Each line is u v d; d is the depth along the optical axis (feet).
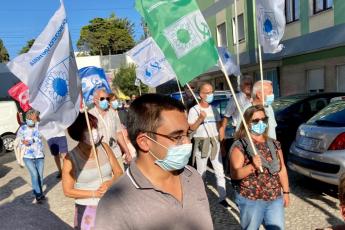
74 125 11.29
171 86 56.80
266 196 11.28
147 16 12.43
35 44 10.36
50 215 21.02
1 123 50.90
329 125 19.49
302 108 27.99
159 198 5.67
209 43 12.60
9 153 50.44
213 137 19.25
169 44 12.49
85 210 11.17
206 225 6.06
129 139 6.01
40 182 23.54
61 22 10.58
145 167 5.91
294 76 58.70
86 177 11.35
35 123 23.30
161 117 5.75
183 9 12.50
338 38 46.65
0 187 29.14
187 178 6.28
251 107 11.75
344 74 48.85
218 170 19.30
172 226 5.70
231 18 73.61
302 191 21.17
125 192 5.63
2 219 20.97
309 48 52.13
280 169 11.59
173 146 5.79
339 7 46.44
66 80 10.64
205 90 19.12
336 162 18.33
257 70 68.23
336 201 19.16
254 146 11.47
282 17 15.25
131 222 5.48
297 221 16.98
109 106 18.40
